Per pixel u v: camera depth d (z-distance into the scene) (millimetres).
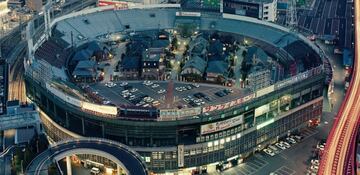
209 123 179500
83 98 198250
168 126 176875
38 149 156375
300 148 198250
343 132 195000
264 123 194250
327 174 168000
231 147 187375
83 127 187000
